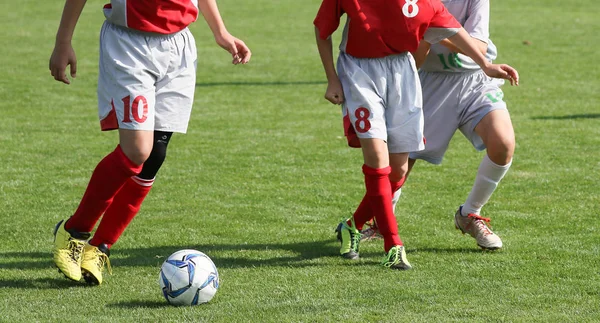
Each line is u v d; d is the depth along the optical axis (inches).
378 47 685.3
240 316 577.0
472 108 767.1
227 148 1258.6
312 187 1033.5
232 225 860.6
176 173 1099.3
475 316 576.4
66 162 1160.2
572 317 574.2
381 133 689.0
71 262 642.8
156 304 608.4
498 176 755.4
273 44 2608.3
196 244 788.6
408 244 789.9
